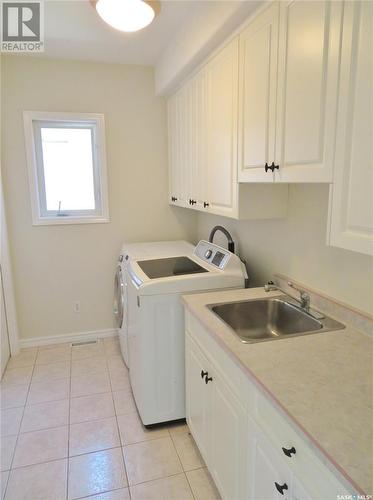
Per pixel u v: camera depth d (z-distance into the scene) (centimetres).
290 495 102
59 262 329
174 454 200
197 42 206
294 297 191
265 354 130
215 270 224
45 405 244
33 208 313
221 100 199
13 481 181
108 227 338
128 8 181
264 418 115
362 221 98
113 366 297
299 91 126
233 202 192
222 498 158
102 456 199
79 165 331
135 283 218
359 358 126
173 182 324
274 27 141
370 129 94
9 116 295
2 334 289
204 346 171
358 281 151
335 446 85
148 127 333
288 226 199
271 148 148
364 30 94
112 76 315
